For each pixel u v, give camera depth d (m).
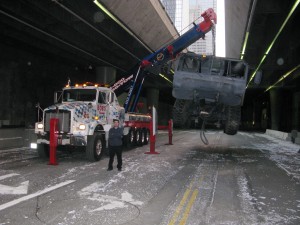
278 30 23.56
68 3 17.44
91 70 38.56
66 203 6.39
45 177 8.84
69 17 20.83
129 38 27.08
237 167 11.45
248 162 12.81
